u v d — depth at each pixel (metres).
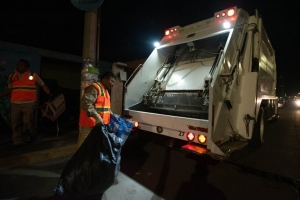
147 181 3.02
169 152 4.28
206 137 2.82
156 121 3.44
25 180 2.86
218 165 3.70
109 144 2.26
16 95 3.68
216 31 3.93
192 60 4.43
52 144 3.97
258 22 4.22
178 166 3.59
